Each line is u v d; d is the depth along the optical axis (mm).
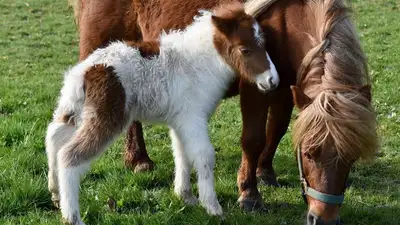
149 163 6488
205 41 4930
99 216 5152
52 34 16359
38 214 5098
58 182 4910
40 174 5957
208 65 4930
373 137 4000
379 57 12203
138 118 4922
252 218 5188
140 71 4754
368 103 4109
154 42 5008
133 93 4738
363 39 14344
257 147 5336
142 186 5984
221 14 4996
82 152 4559
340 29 4543
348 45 4516
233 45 4785
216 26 4766
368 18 16750
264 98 5172
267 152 6148
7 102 8852
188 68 4879
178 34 5133
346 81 4309
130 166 6480
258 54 4754
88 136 4559
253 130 5289
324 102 4078
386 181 6320
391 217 5371
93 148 4570
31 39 15586
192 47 4930
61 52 14172
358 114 3980
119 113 4641
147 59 4801
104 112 4570
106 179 6000
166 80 4812
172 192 5605
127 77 4688
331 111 4016
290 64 5023
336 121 3961
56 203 5211
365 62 4625
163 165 6582
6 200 5184
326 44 4477
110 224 4988
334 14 4582
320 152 4059
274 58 5121
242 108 5301
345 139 3930
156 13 6137
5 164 6047
